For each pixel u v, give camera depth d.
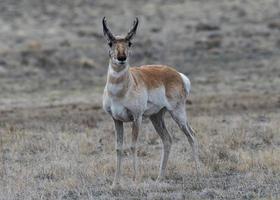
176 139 62.88
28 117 81.69
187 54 152.12
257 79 122.44
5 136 63.97
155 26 189.88
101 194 44.19
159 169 50.91
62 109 89.62
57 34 176.38
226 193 43.16
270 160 51.03
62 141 61.19
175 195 43.00
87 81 125.38
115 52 44.03
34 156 56.41
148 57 149.50
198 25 183.00
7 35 173.62
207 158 53.16
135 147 46.12
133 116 45.91
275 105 88.56
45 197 43.28
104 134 65.50
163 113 49.88
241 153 54.78
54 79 127.19
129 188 44.91
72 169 50.62
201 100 96.00
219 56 148.50
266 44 158.88
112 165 51.16
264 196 42.25
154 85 47.88
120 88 44.97
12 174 49.91
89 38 169.88
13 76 128.62
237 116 78.19
